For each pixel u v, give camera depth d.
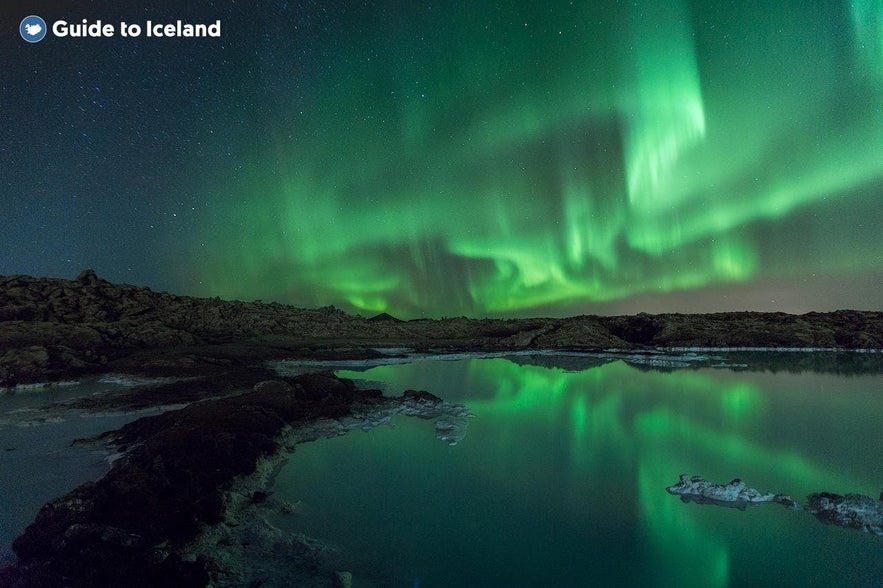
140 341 28.50
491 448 11.04
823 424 13.12
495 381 21.05
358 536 6.79
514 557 6.25
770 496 8.12
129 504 6.80
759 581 5.65
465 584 5.61
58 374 19.97
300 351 31.70
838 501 7.57
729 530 6.98
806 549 6.39
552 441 11.59
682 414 14.40
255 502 7.95
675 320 44.47
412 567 5.96
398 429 12.70
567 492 8.42
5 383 18.20
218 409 11.85
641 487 8.66
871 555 6.24
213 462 8.56
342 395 15.85
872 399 16.62
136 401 15.83
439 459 10.27
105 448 10.73
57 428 12.73
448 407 14.98
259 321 40.41
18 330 25.03
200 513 6.91
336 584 5.50
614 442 11.48
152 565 5.54
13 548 6.11
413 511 7.65
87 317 31.12
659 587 5.55
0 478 8.95
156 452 8.47
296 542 6.56
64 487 8.52
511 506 7.88
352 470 9.59
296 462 10.05
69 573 5.37
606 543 6.61
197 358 24.81
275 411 12.82
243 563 5.98
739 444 11.25
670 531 6.95
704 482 8.53
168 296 40.66
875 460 10.05
